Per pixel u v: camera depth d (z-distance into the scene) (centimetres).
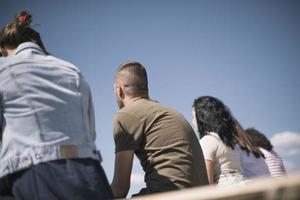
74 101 169
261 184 75
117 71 259
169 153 222
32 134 155
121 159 226
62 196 147
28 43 181
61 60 181
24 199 149
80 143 162
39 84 164
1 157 155
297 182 72
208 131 328
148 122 229
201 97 342
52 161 152
